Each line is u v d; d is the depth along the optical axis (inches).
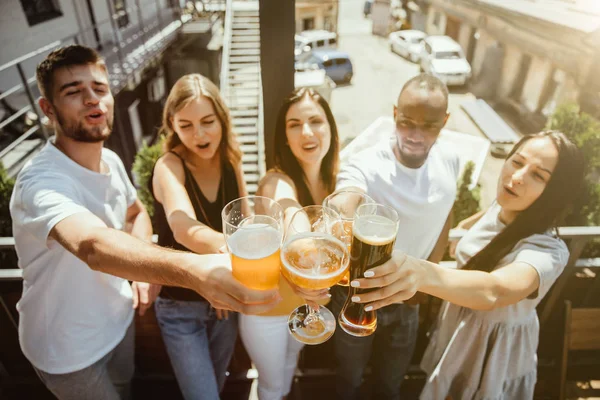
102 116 55.2
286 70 65.2
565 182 51.2
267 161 74.5
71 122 53.4
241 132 336.8
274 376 64.4
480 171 319.0
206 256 38.4
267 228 38.3
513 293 48.0
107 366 67.6
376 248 35.8
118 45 346.9
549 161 50.9
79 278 54.6
